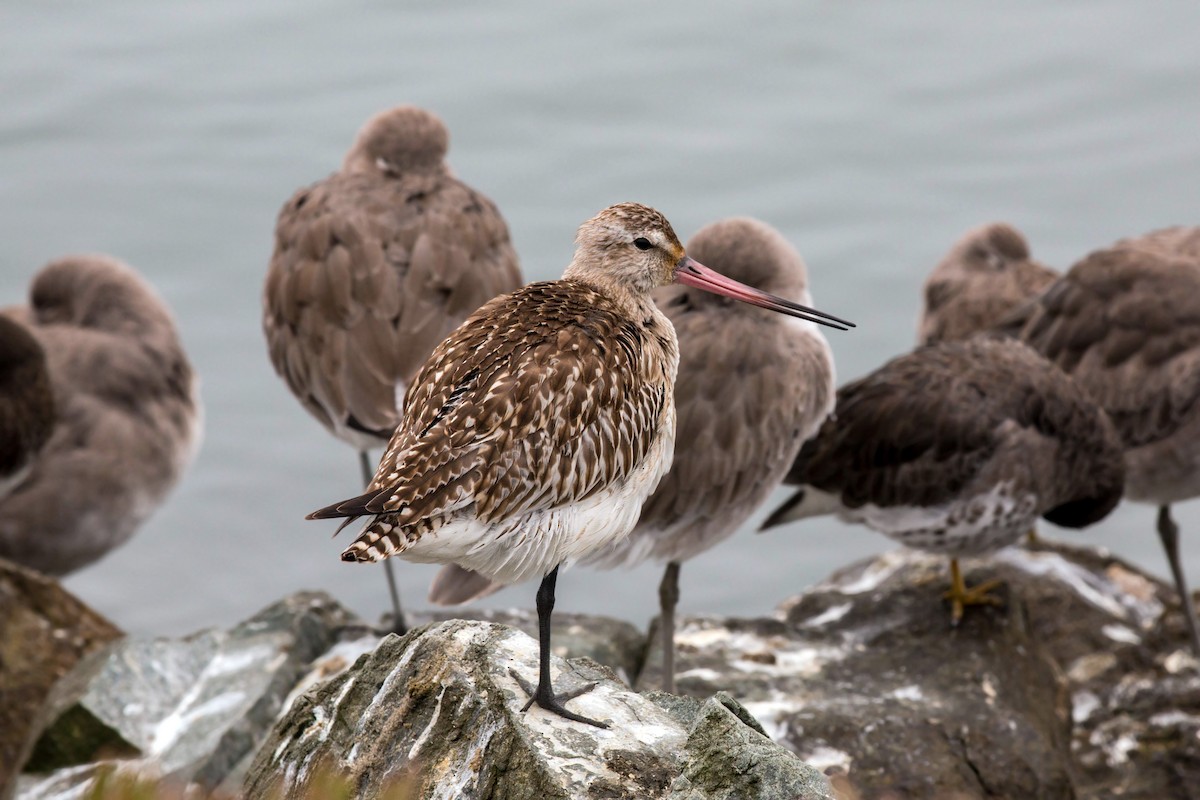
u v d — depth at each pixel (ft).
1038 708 42.65
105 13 109.19
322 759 28.40
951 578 46.50
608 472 28.14
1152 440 49.65
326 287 43.70
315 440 74.13
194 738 38.63
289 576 66.13
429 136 48.65
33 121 96.37
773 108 96.84
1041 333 51.49
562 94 98.27
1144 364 49.37
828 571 66.74
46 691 44.34
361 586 65.41
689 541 42.11
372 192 45.68
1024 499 44.55
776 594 65.41
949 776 38.11
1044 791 38.63
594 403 27.71
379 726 28.17
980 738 39.19
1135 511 69.56
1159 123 93.91
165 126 96.27
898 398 44.42
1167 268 49.85
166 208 89.04
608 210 32.73
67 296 60.08
